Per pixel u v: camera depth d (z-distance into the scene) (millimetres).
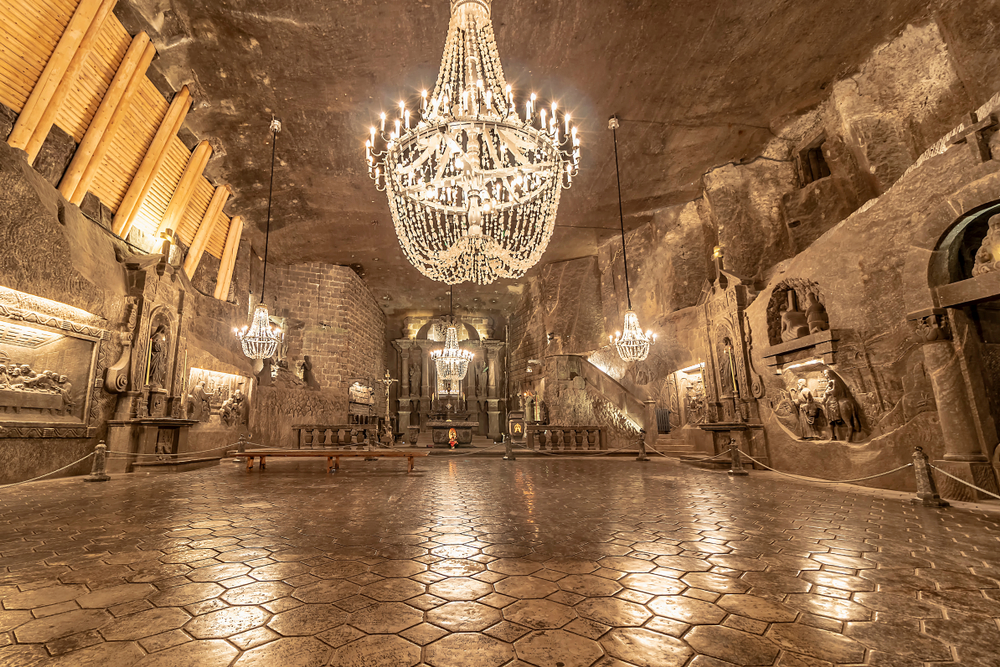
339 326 19672
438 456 14781
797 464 8789
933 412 6344
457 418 24844
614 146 11617
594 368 17859
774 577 2961
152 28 8414
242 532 4207
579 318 19078
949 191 6137
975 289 5770
